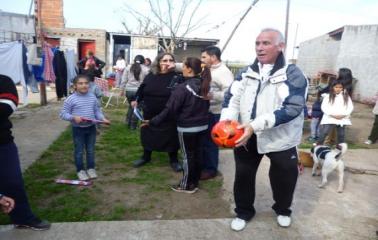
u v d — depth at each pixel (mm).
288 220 3543
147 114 4996
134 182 4699
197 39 21578
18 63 9156
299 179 5000
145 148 5188
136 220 3609
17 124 8195
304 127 9344
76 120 4328
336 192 4598
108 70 22000
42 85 11445
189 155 4301
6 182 3004
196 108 4191
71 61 13297
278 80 3031
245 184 3469
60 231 3326
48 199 4086
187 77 4336
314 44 24219
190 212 3881
